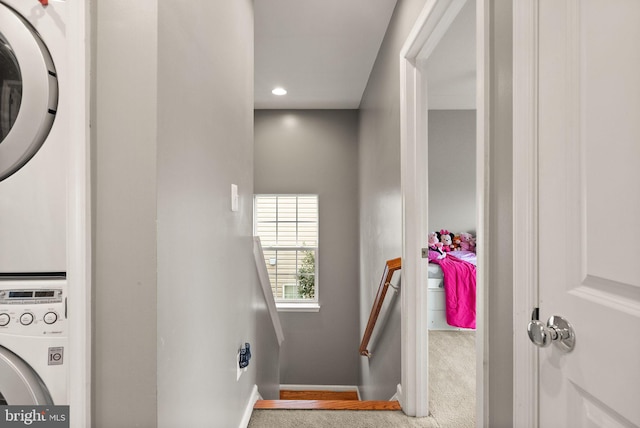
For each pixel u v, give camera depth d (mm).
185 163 992
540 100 837
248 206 1920
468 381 2492
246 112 1840
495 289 1034
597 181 686
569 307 750
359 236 4602
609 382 649
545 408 822
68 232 790
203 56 1146
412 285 1965
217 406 1301
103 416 820
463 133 5008
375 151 3230
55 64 856
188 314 1015
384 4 2334
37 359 864
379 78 2990
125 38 816
